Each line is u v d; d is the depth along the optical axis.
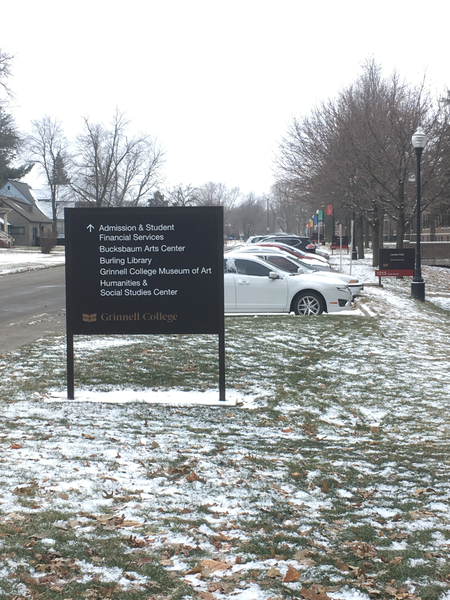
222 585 3.51
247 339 11.65
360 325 13.20
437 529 4.53
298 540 4.21
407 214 28.86
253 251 21.19
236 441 6.60
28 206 90.12
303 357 10.44
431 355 10.89
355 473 5.85
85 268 7.92
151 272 7.91
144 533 4.14
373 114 28.73
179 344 11.23
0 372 9.13
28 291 23.52
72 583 3.40
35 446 5.95
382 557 4.02
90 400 7.86
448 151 27.20
